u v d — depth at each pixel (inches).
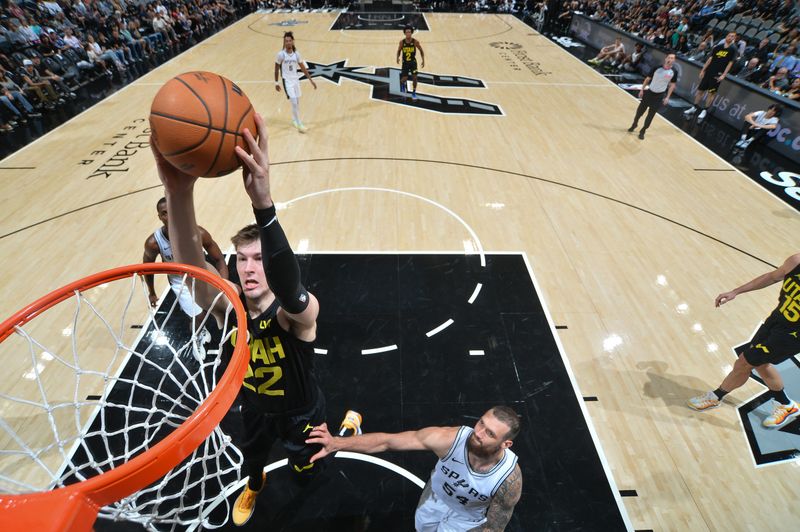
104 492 45.6
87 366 159.0
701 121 381.1
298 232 233.0
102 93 421.1
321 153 311.6
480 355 169.8
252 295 81.7
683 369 167.9
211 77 62.2
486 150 321.7
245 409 99.2
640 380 163.2
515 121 371.2
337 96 414.3
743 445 143.7
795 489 132.6
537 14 813.9
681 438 145.2
